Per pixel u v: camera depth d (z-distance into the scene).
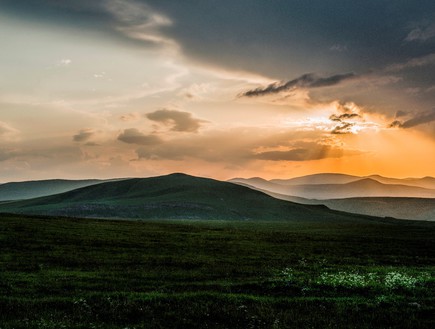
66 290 25.34
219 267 37.94
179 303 21.61
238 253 50.47
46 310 19.73
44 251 45.22
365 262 45.31
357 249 60.25
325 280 29.61
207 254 48.50
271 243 65.56
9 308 19.84
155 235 70.56
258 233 88.06
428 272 37.00
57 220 89.25
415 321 19.23
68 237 58.72
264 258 46.28
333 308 21.47
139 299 22.25
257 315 19.64
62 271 33.16
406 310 21.06
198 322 18.61
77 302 21.25
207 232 84.56
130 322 18.52
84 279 29.56
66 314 19.11
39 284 27.00
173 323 18.33
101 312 19.66
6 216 89.00
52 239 55.59
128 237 64.62
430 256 53.69
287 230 109.81
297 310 20.83
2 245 47.53
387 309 21.36
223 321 18.92
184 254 47.69
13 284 26.89
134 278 30.91
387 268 39.66
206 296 23.42
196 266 38.47
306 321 18.92
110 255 44.16
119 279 29.88
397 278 29.80
